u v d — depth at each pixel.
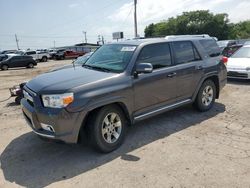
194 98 6.17
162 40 5.55
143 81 4.95
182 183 3.64
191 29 81.56
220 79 6.75
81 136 4.47
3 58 28.02
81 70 5.05
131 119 4.87
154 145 4.80
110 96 4.41
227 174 3.81
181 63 5.77
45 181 3.85
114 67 4.94
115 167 4.11
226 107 6.92
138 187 3.59
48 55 41.47
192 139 5.01
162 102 5.42
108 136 4.56
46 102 4.14
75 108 4.05
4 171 4.18
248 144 4.74
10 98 9.47
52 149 4.85
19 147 5.02
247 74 9.91
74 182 3.78
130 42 5.46
